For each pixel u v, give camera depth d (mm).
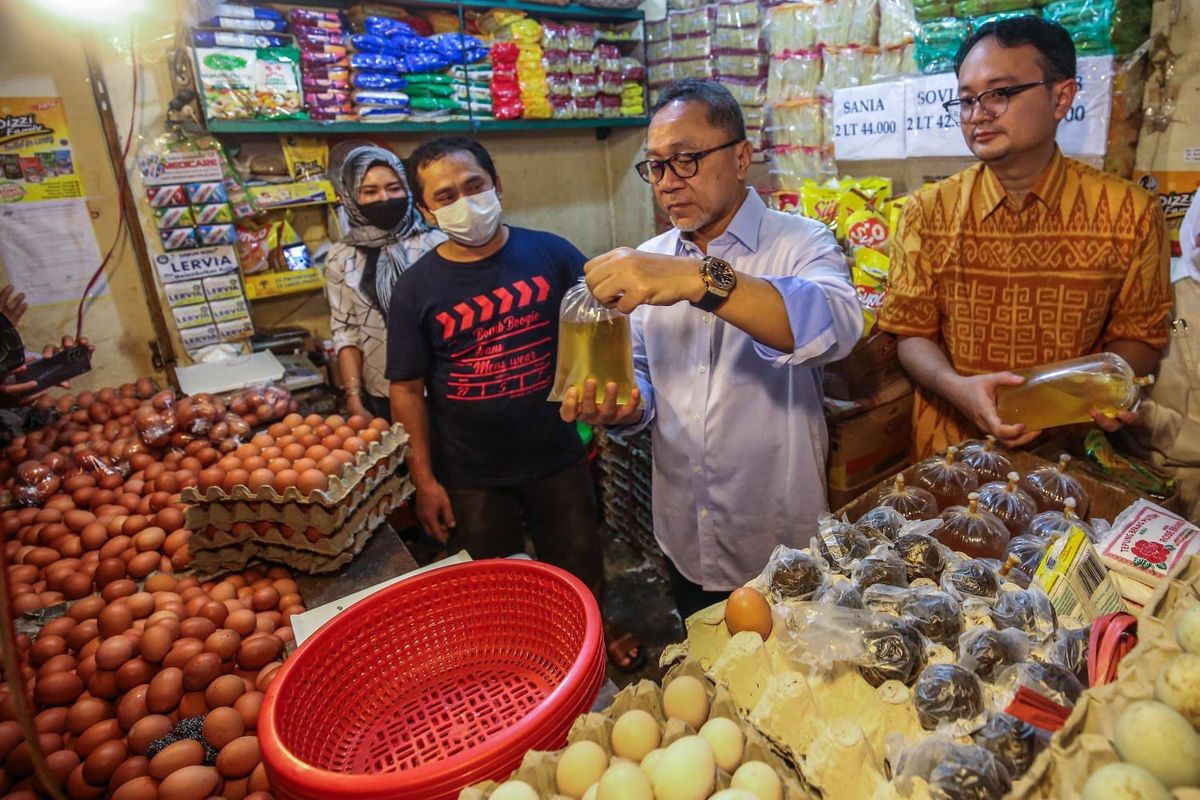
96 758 949
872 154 2207
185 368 2412
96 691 1064
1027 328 1564
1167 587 720
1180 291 1529
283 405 2074
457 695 947
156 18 2395
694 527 1662
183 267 2656
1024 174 1466
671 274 1057
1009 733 632
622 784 605
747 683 766
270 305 3057
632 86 3557
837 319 1241
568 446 2133
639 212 3861
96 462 1725
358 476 1416
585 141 3883
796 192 2598
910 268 1708
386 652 955
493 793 636
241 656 1092
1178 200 1726
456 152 1770
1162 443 1590
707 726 696
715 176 1337
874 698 727
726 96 1338
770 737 707
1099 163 1688
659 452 1676
